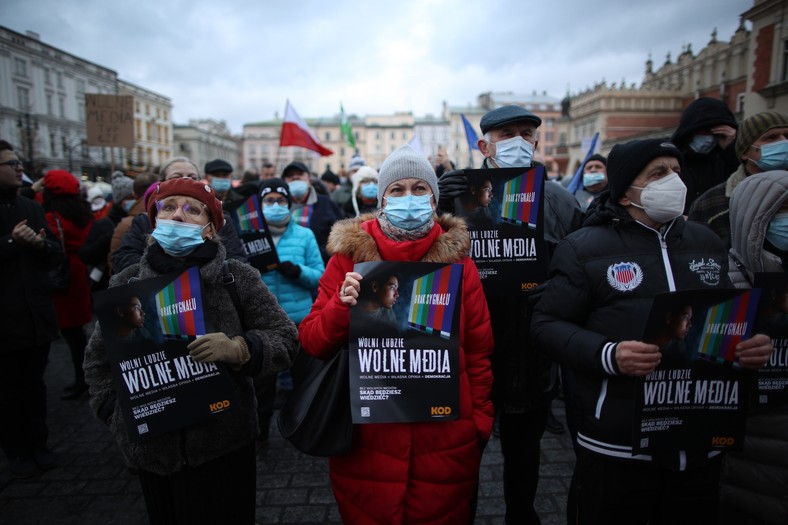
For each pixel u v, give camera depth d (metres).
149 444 1.72
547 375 2.31
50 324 3.28
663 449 1.59
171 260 1.80
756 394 1.81
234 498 1.89
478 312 1.85
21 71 41.09
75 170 42.19
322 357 1.84
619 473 1.67
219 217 1.90
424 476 1.74
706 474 1.68
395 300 1.69
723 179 3.28
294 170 5.05
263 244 3.58
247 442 1.89
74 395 4.45
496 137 2.46
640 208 1.74
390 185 1.84
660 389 1.58
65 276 4.30
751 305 1.57
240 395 1.86
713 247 1.75
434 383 1.69
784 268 1.97
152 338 1.68
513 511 2.38
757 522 1.92
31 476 3.16
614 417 1.65
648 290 1.66
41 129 42.62
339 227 1.92
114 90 54.25
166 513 1.84
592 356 1.62
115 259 2.71
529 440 2.34
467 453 1.77
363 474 1.76
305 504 2.84
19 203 3.27
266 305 1.95
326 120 82.62
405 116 80.50
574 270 1.76
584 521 1.76
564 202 2.51
